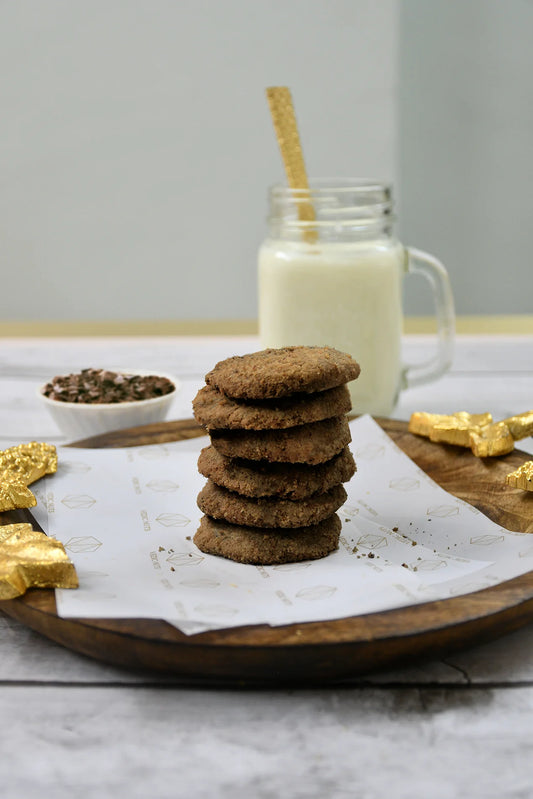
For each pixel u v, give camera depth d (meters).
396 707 0.44
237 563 0.51
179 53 1.42
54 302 1.52
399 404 0.76
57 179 1.47
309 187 0.73
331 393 0.52
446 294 0.74
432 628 0.44
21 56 1.41
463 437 0.61
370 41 1.41
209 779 0.41
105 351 0.90
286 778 0.41
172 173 1.47
